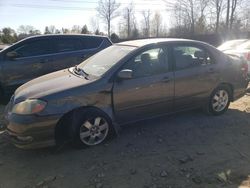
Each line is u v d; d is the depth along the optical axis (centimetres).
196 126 573
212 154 465
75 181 402
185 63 570
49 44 844
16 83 802
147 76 525
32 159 464
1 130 580
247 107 689
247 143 504
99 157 461
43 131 450
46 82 506
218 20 4769
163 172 414
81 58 873
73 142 479
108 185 391
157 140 515
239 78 642
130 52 522
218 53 618
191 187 382
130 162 444
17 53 798
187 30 5162
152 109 539
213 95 612
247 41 1230
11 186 400
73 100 467
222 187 382
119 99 502
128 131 552
